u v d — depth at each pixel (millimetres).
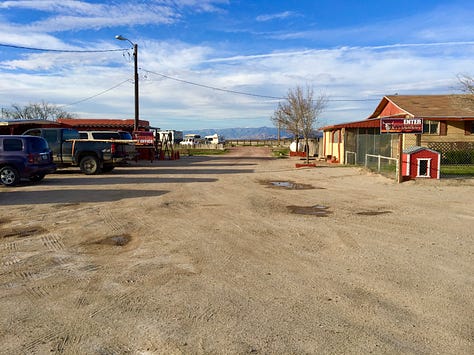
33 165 13656
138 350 3328
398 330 3650
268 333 3594
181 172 19188
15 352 3299
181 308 4117
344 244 6512
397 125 13906
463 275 5062
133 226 7750
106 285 4754
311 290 4594
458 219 8375
